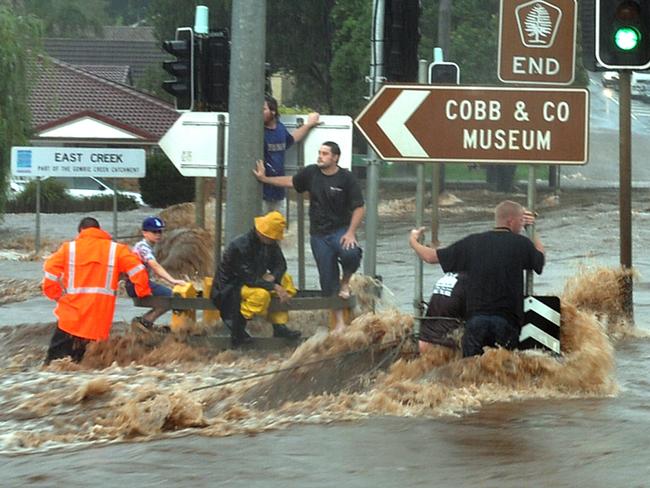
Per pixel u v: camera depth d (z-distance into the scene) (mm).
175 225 93312
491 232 34375
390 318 36188
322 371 33906
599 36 43750
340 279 43719
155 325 45188
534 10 35844
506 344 33656
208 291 43719
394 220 113375
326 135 45812
